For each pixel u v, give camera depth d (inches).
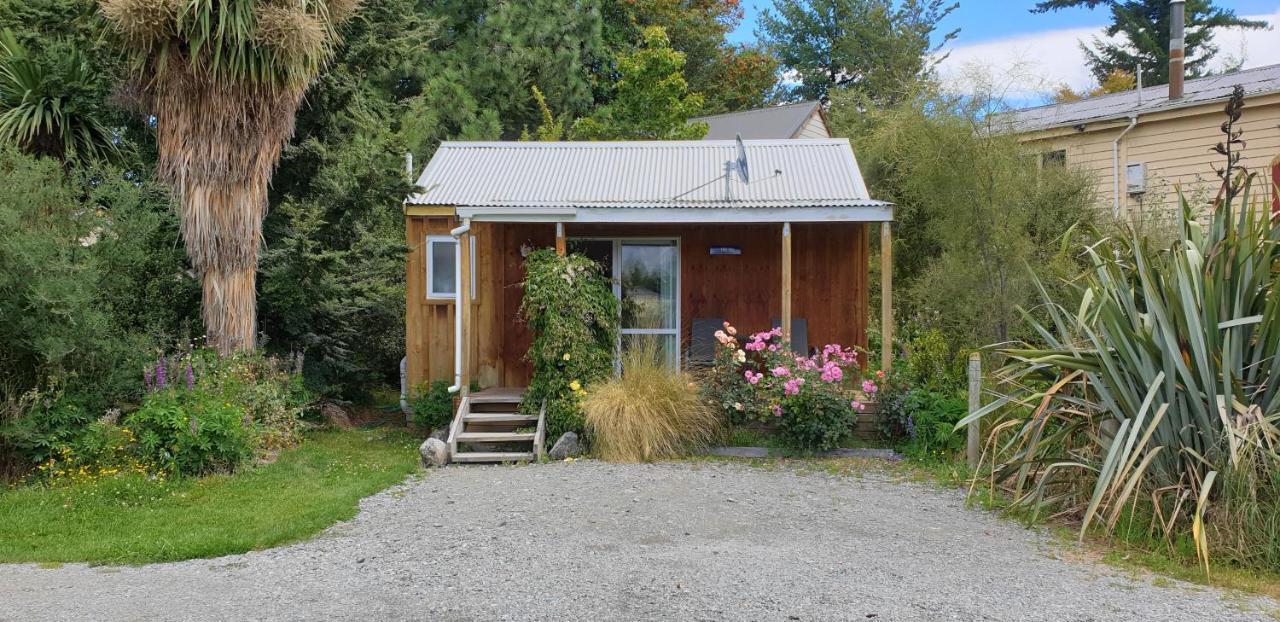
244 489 302.7
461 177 482.3
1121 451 242.5
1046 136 681.6
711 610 182.4
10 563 225.3
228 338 381.7
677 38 1141.7
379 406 534.0
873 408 384.5
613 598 190.2
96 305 339.0
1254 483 216.7
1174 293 240.7
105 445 313.4
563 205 396.2
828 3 1475.1
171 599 193.0
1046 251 453.7
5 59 416.2
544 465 357.1
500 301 458.3
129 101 402.3
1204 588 199.8
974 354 340.8
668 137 868.0
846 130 848.9
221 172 370.9
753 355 454.3
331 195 439.2
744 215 391.2
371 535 249.1
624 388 376.2
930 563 217.9
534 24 890.1
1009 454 308.0
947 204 447.5
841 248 462.6
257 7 362.3
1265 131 577.6
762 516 269.3
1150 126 632.4
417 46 554.9
